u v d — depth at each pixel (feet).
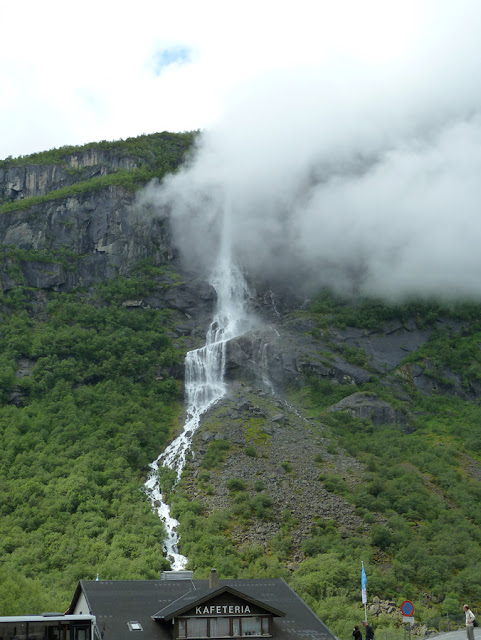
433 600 505.66
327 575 498.69
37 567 513.86
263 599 332.60
